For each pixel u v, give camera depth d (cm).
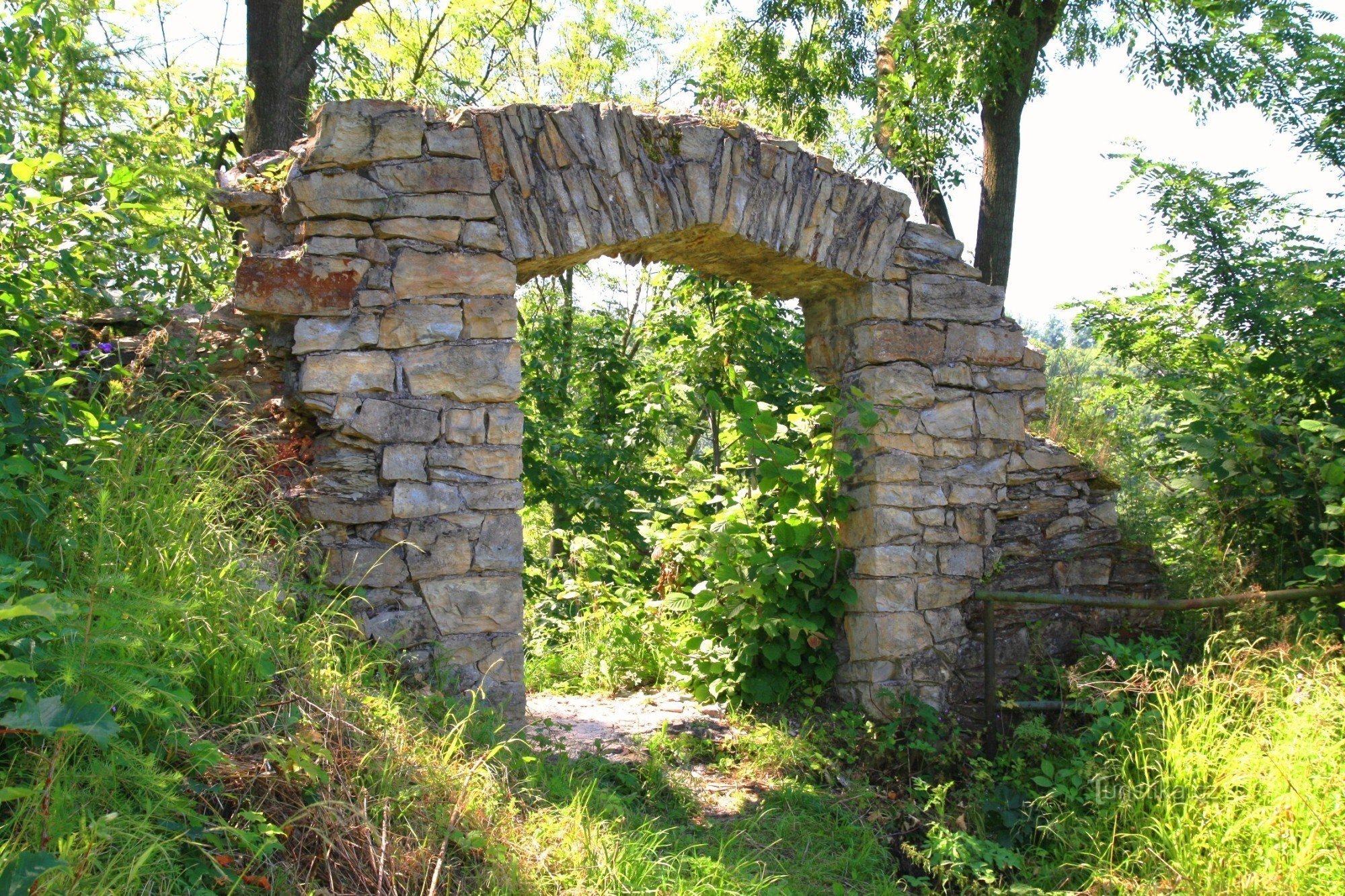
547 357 1077
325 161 399
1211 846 375
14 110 382
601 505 900
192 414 378
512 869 284
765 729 499
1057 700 512
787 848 410
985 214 878
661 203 453
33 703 199
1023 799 449
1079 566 545
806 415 546
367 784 285
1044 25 848
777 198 479
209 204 458
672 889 322
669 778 443
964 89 823
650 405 928
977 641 522
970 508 525
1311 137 636
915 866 421
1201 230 597
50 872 199
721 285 806
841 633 535
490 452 420
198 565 301
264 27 700
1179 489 575
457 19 1198
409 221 411
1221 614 527
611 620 640
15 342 328
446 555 410
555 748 442
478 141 422
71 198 338
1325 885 341
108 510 290
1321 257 576
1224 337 601
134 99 491
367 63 839
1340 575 509
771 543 552
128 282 396
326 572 393
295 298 395
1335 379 534
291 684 303
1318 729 395
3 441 270
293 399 402
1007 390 536
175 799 229
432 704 374
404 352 410
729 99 1096
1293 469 532
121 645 230
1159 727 441
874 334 508
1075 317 687
